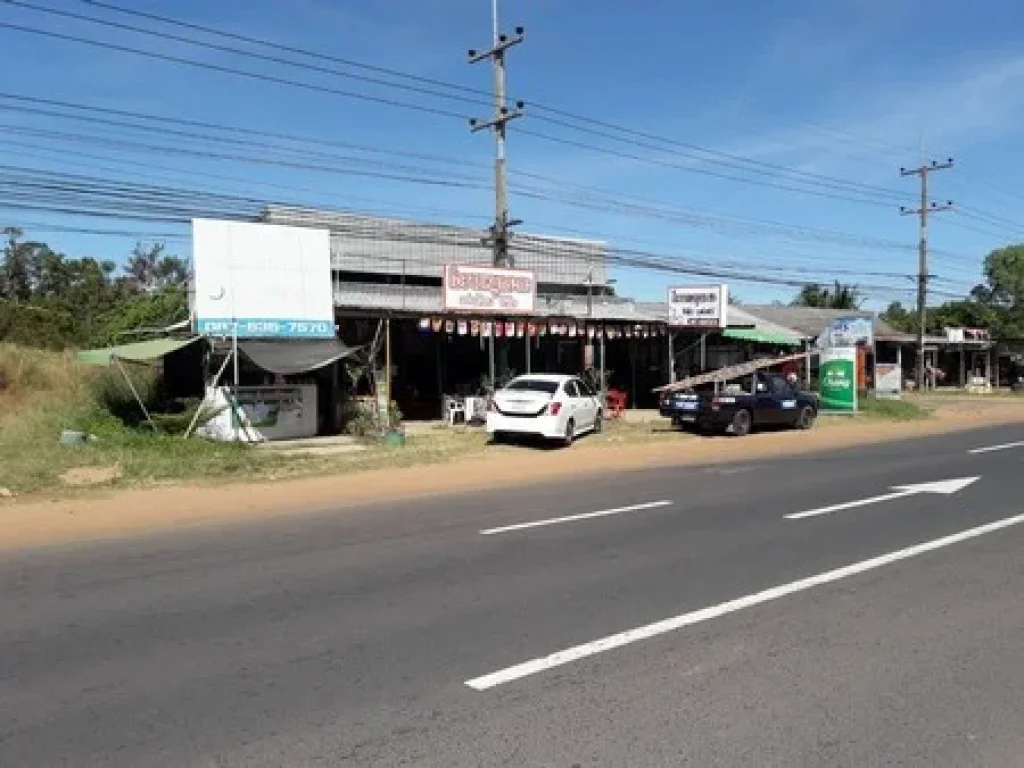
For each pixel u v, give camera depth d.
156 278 69.44
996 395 48.91
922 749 4.36
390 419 21.73
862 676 5.35
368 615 6.62
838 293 70.25
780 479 14.43
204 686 5.18
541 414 19.72
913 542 9.30
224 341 19.80
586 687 5.16
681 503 11.98
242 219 22.05
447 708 4.85
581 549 8.98
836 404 29.41
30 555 8.77
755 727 4.61
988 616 6.61
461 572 7.98
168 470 14.82
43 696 5.04
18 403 22.88
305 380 21.17
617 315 34.00
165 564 8.34
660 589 7.38
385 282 40.72
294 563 8.36
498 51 26.62
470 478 14.77
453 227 43.06
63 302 53.47
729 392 23.16
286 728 4.59
